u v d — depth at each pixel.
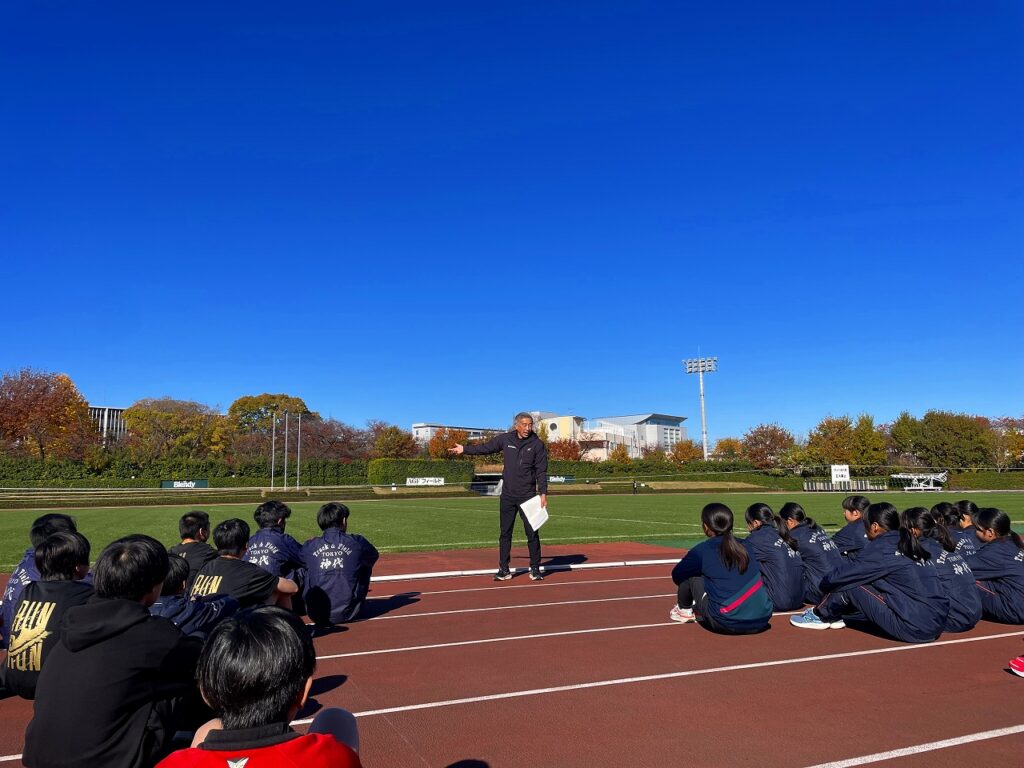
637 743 4.03
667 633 6.86
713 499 41.31
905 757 3.83
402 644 6.46
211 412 78.88
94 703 2.87
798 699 4.79
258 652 1.83
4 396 56.97
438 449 79.19
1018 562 7.20
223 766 1.71
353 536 7.42
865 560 6.47
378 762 3.77
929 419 71.56
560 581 10.34
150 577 3.16
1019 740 4.08
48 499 40.75
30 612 4.14
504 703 4.75
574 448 90.31
